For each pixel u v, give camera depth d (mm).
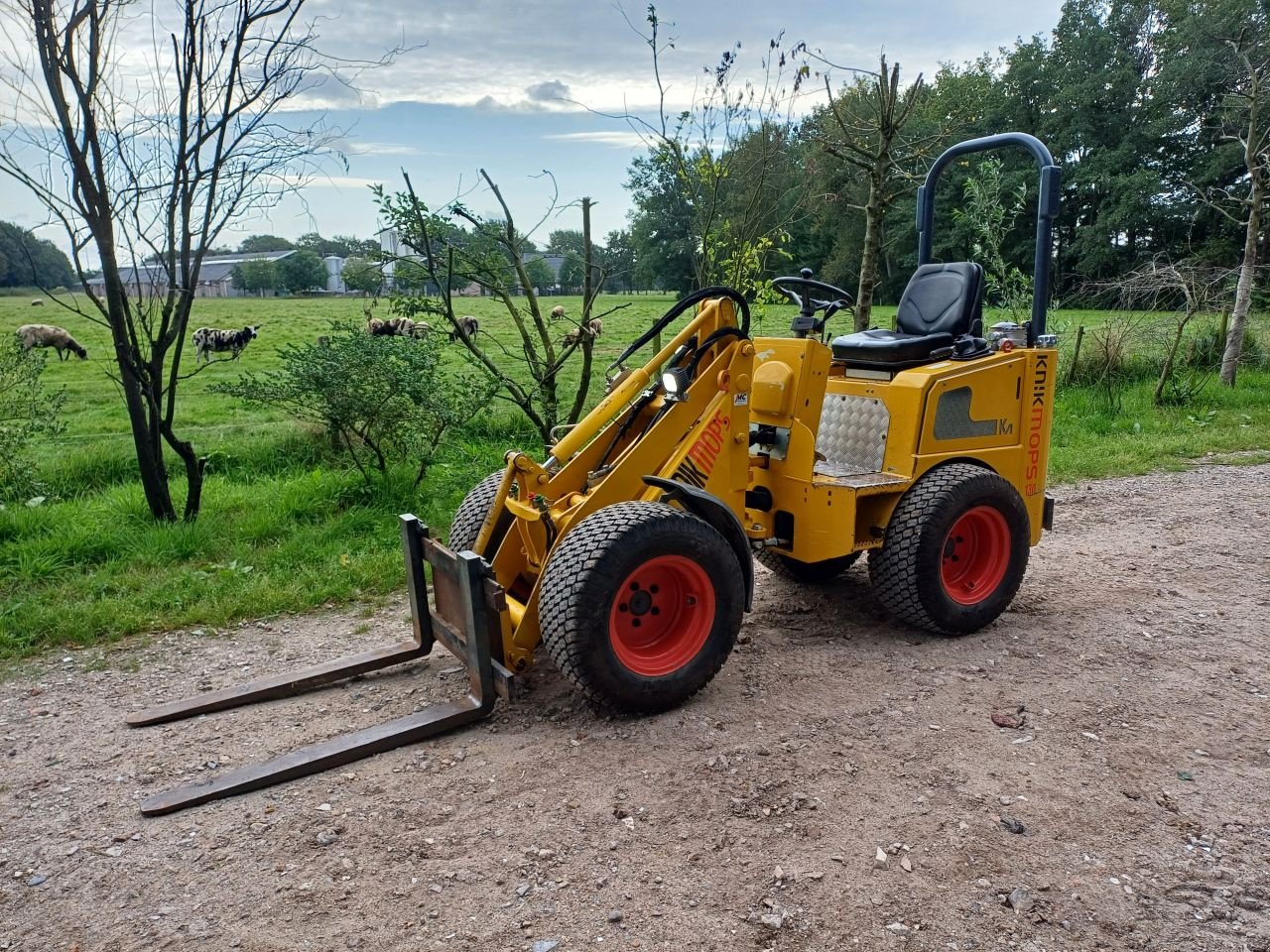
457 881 2764
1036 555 6137
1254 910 2648
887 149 7008
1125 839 2973
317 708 3920
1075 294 15234
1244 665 4336
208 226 6195
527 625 3729
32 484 7227
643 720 3736
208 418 12539
